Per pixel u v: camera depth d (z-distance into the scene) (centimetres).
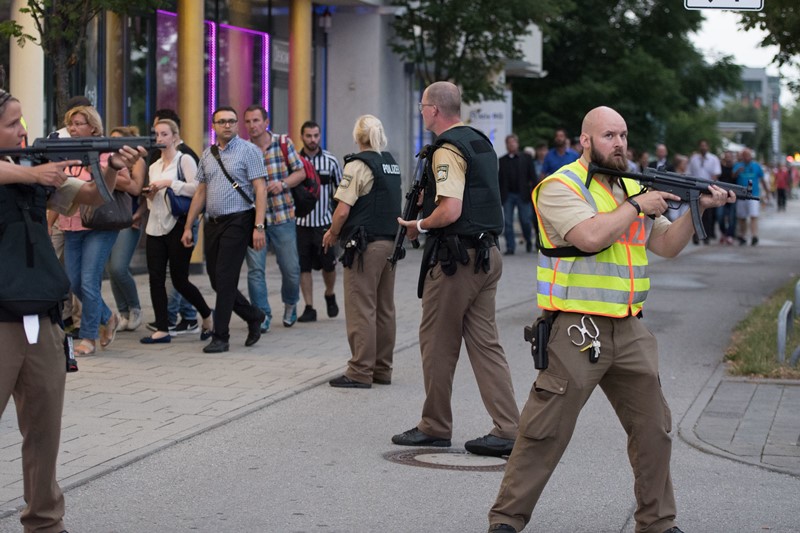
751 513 753
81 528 700
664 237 671
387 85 2909
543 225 657
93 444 891
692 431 975
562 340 651
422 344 914
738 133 11600
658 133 5084
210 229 1316
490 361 897
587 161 658
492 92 2862
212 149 1302
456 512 746
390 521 725
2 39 1833
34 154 602
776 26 2008
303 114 2652
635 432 666
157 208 1359
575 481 825
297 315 1636
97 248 1268
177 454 878
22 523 638
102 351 1312
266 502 761
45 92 1881
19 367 601
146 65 2155
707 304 1881
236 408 1031
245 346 1370
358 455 889
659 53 5200
